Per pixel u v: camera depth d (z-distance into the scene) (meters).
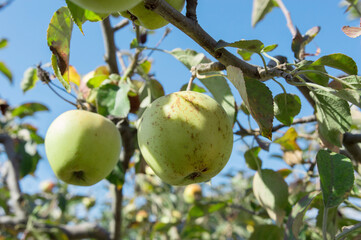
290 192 0.49
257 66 0.29
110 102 0.41
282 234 0.47
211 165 0.29
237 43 0.26
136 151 0.51
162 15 0.25
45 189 1.13
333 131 0.31
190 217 0.60
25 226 0.66
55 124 0.33
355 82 0.28
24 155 0.77
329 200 0.29
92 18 0.29
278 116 0.35
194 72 0.32
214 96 0.40
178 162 0.28
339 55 0.27
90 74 0.52
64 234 0.62
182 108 0.28
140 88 0.50
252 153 0.43
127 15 0.32
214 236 0.92
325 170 0.30
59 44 0.30
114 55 0.51
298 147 0.50
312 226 0.46
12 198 0.70
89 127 0.33
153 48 0.43
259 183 0.42
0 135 0.77
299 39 0.43
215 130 0.28
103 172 0.33
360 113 0.44
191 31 0.26
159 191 0.99
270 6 0.56
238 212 0.77
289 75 0.28
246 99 0.24
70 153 0.32
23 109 0.76
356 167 0.38
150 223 0.96
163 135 0.28
